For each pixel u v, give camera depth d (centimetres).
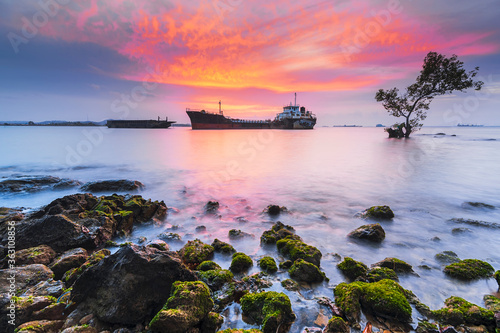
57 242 638
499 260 626
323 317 401
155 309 405
